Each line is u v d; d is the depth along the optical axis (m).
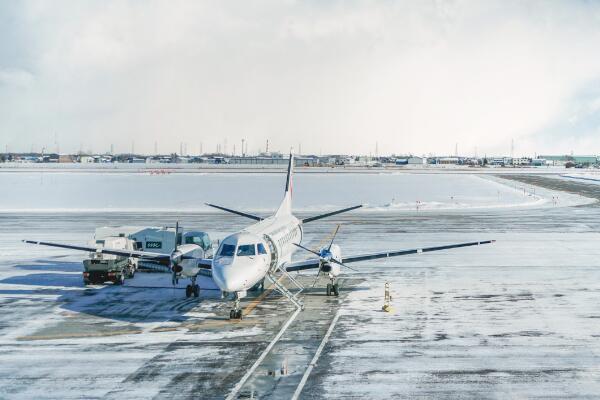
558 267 40.97
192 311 29.78
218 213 77.50
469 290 34.06
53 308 30.45
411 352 23.17
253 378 20.56
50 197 102.56
